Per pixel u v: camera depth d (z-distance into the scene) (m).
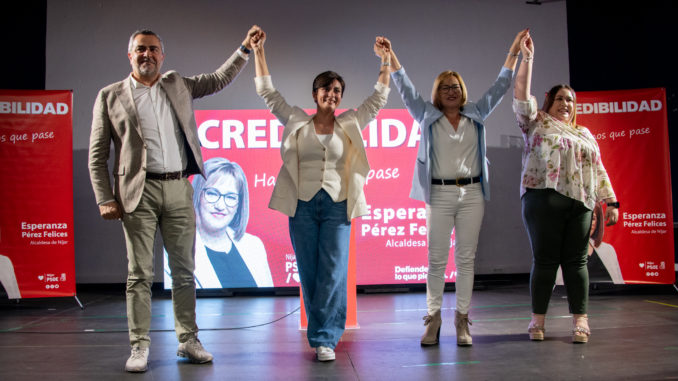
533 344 2.74
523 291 4.86
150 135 2.39
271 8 5.60
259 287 4.88
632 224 4.63
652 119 4.61
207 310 4.14
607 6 5.68
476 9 5.75
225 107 5.52
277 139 5.00
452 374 2.21
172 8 5.55
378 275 4.96
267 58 5.57
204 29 5.56
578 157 2.77
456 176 2.72
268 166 4.98
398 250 4.99
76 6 5.49
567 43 5.75
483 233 5.63
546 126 2.84
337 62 5.62
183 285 2.48
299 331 3.25
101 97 2.42
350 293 3.33
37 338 3.10
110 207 2.38
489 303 4.21
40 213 4.36
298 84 5.60
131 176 2.37
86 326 3.50
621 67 5.62
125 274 5.41
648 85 5.48
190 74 5.53
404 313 3.88
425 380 2.13
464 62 5.71
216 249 4.88
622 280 4.63
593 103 4.70
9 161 4.34
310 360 2.49
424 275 4.98
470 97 5.71
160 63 2.47
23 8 5.49
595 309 3.81
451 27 5.71
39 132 4.38
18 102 4.36
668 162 4.57
